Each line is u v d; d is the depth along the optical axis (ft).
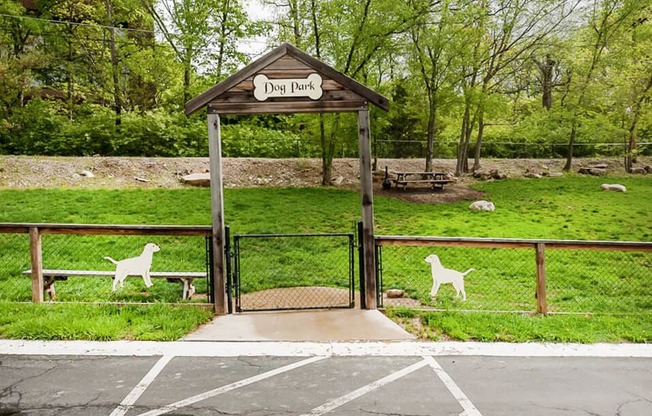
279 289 24.61
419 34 59.52
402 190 57.36
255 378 13.75
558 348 16.39
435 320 18.56
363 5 51.75
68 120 61.41
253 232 36.22
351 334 17.35
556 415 11.71
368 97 19.63
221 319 19.01
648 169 74.23
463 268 29.66
